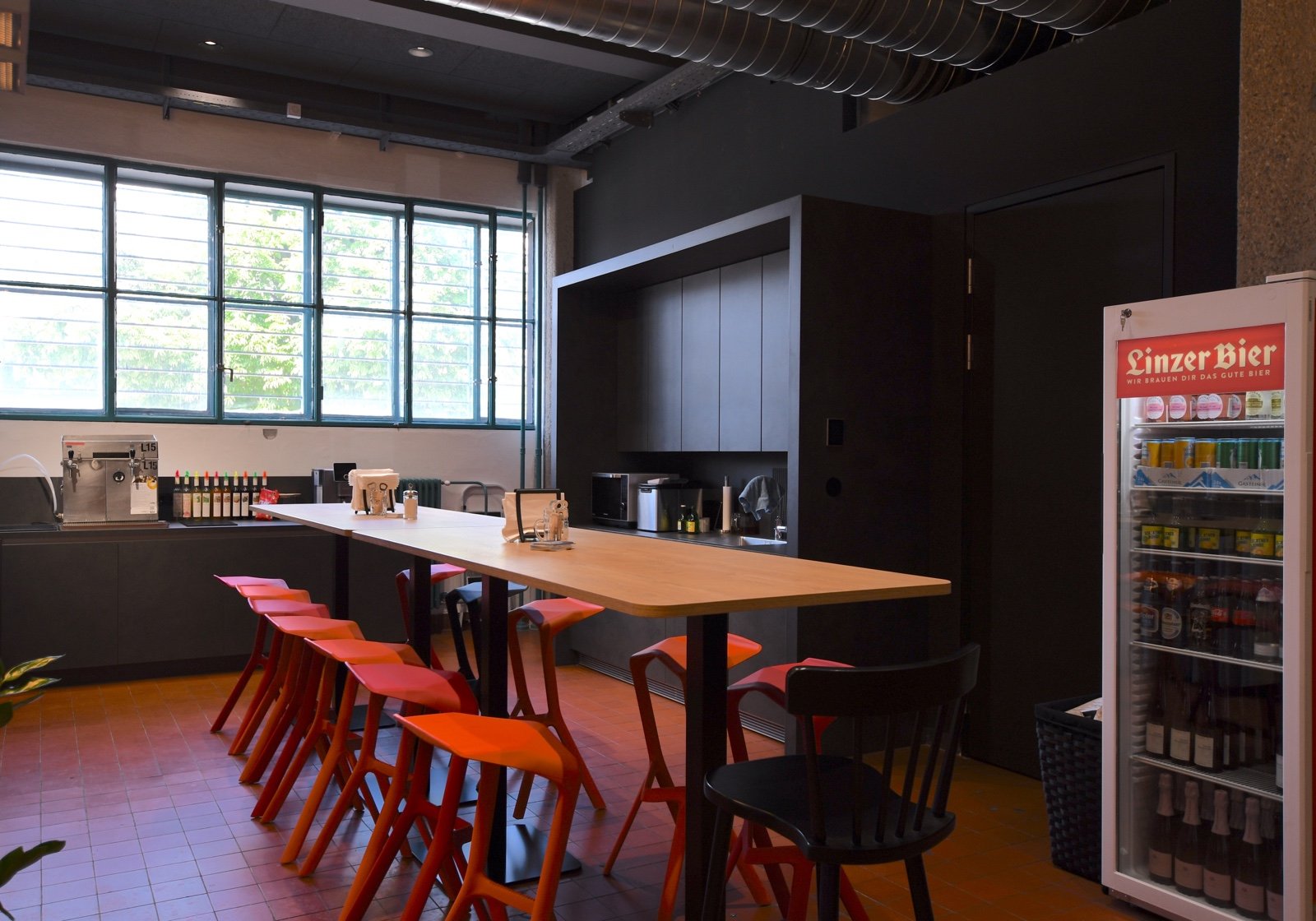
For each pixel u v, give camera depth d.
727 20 4.14
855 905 2.46
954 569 4.36
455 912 2.28
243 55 6.15
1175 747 2.77
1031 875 3.11
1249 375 2.53
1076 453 3.86
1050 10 3.72
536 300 7.76
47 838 3.33
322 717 3.50
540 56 5.85
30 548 5.43
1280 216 2.96
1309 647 2.42
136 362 6.58
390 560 6.39
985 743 4.25
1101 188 3.76
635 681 3.08
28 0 3.66
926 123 4.52
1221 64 3.36
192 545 5.82
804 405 4.18
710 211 6.05
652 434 6.09
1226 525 2.70
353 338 7.25
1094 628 3.78
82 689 5.48
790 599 2.09
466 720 2.18
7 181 6.23
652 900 2.90
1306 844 2.41
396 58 6.20
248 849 3.25
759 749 4.40
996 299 4.20
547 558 2.83
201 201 6.75
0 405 6.23
